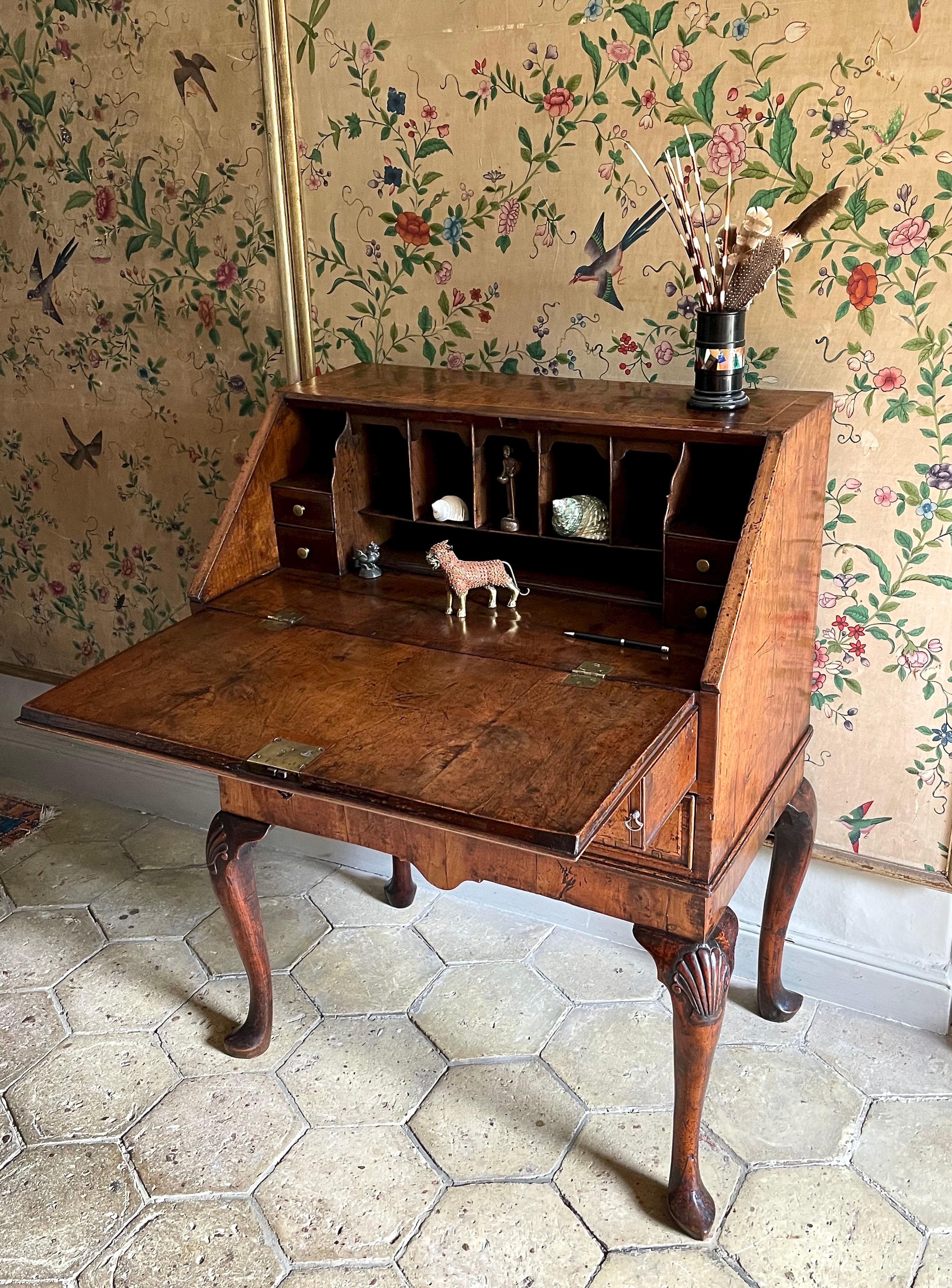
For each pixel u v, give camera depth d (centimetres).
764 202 213
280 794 225
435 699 188
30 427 319
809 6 198
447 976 276
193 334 283
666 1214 213
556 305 238
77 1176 225
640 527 213
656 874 194
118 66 266
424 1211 215
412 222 247
